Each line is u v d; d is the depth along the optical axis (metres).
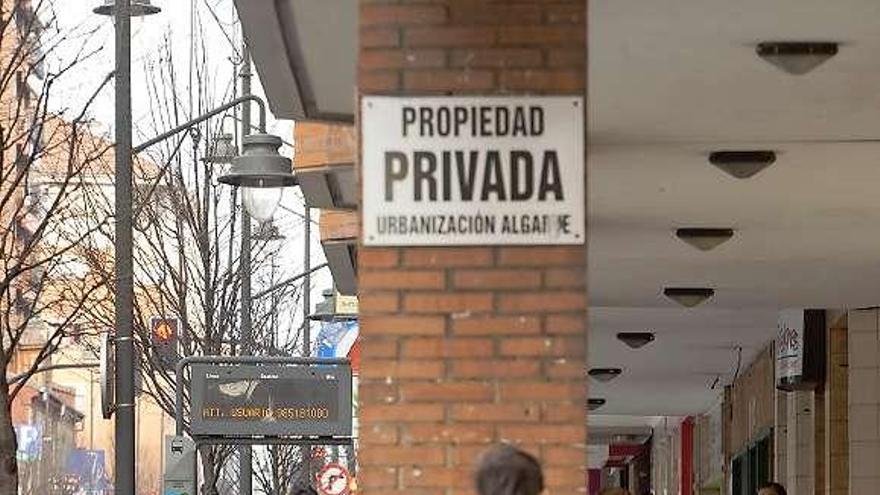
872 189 20.80
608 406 56.19
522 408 11.51
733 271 27.27
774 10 13.66
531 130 11.62
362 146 11.63
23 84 26.80
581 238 11.55
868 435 29.52
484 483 8.19
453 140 11.64
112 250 38.72
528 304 11.54
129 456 26.92
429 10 11.74
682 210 22.33
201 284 45.12
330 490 45.53
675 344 39.12
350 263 27.14
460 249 11.58
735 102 16.66
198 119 29.22
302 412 30.23
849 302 29.59
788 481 34.69
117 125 27.31
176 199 43.34
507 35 11.70
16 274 26.80
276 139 27.36
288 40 15.32
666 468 69.19
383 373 11.56
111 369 26.94
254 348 48.81
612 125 17.66
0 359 24.47
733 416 47.12
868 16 13.79
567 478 11.46
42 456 111.44
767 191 20.97
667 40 14.52
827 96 16.38
